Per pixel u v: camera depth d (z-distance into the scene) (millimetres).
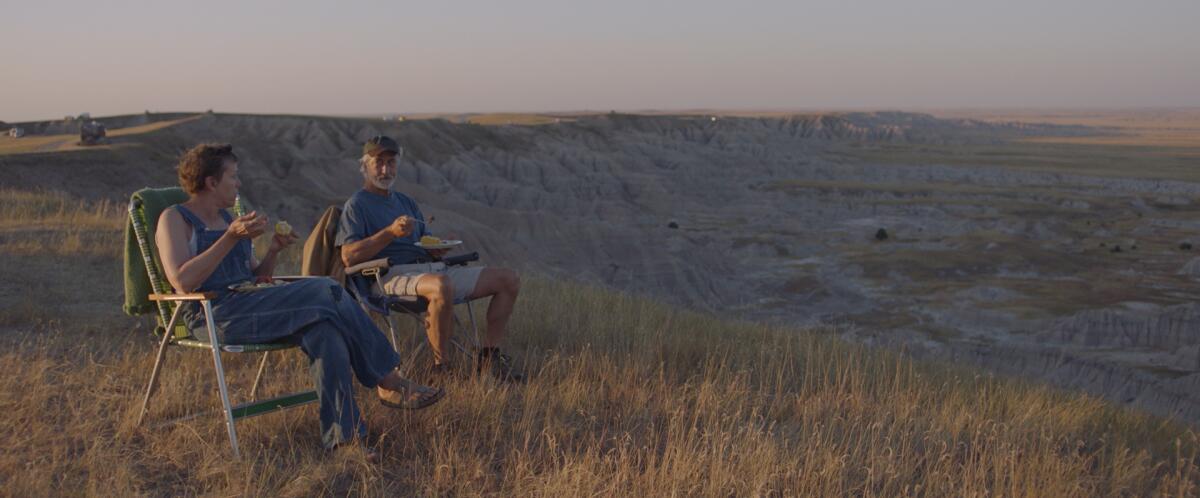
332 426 4266
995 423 5496
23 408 4430
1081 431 6031
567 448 4613
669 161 130750
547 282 10961
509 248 57312
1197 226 89625
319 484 3943
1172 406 25094
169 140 71750
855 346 8297
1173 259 70625
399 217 5641
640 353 6453
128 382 5043
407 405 4488
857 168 143750
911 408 5688
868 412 5680
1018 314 50500
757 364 6816
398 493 3988
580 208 97375
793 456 4617
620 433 4887
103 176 54844
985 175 138625
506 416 5000
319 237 5586
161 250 4188
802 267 68438
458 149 108562
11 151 63844
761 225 89938
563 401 5207
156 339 6090
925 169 142250
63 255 8727
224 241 4121
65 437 4211
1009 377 9320
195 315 4246
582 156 117438
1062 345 43750
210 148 4395
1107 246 77812
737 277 66188
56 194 15953
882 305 55656
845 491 4371
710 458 4473
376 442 4484
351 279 5586
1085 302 54062
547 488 3939
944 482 4520
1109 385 30672
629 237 66750
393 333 5797
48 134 94125
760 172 137000
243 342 4195
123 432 4277
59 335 5918
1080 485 4699
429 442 4539
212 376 5328
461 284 5598
